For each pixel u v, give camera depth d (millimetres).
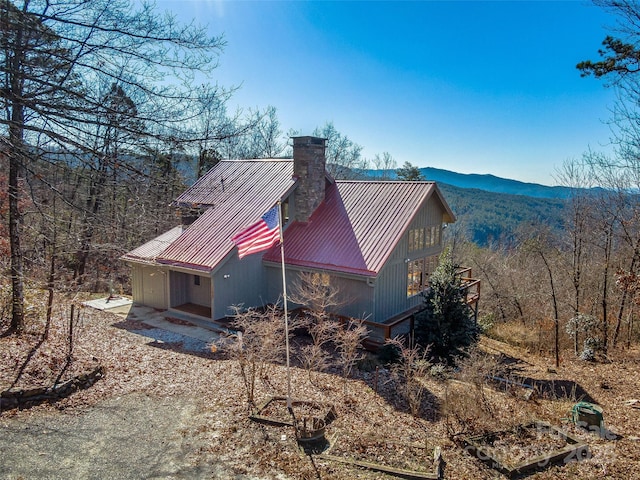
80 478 7555
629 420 10859
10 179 11219
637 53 13516
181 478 7668
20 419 9273
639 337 20297
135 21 8391
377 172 56406
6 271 12836
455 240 35969
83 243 11078
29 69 8125
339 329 14289
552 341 21234
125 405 10258
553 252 25547
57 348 12531
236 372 12438
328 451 8609
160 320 17375
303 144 19062
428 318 15844
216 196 20875
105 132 8664
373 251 16484
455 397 10633
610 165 17125
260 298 18609
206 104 9328
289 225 19250
